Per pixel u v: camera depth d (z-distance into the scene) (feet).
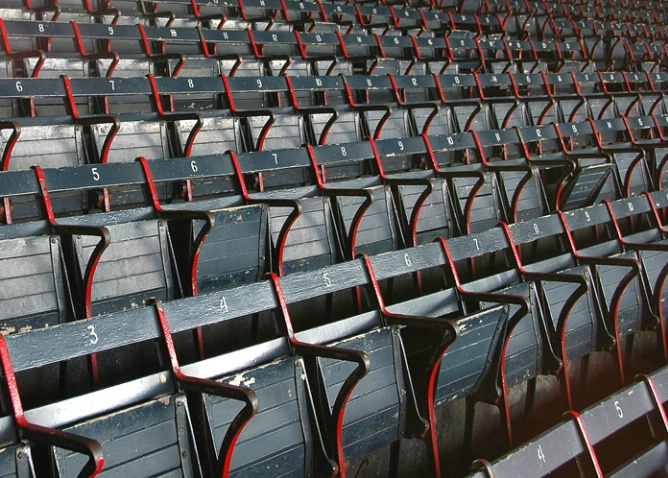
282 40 22.16
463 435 12.04
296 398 9.41
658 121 23.30
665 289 15.37
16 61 16.87
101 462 6.63
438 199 15.56
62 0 20.88
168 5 23.52
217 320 9.23
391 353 10.48
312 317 12.89
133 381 8.27
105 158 13.73
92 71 18.12
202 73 19.77
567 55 31.04
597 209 15.55
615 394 9.93
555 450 8.86
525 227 13.92
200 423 8.61
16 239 9.93
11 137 12.50
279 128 16.94
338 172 17.25
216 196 15.12
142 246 11.27
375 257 11.32
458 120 20.66
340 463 9.44
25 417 7.39
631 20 36.47
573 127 20.57
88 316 10.36
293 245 13.08
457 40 26.35
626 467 9.54
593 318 13.74
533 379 12.92
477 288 12.30
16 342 7.57
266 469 9.04
